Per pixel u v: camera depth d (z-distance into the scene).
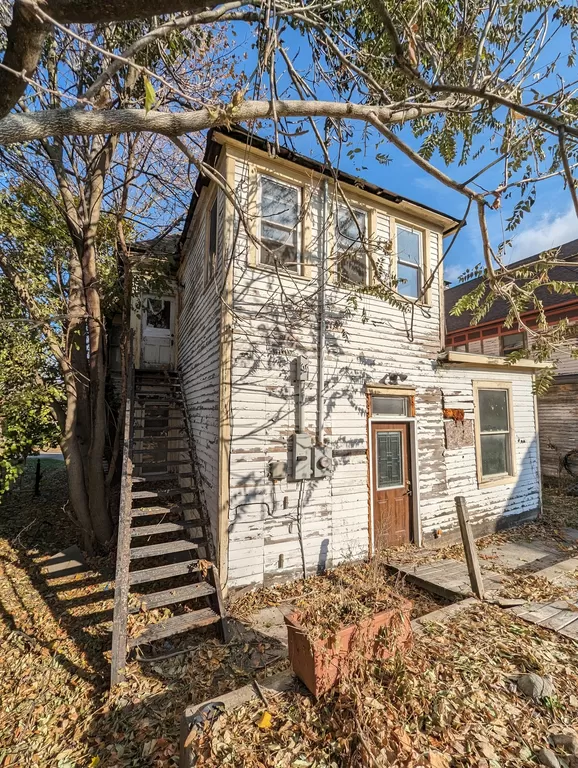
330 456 5.48
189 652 3.81
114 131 2.04
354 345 6.05
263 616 4.34
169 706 3.15
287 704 2.52
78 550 7.25
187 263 8.88
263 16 2.51
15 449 6.53
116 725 3.04
